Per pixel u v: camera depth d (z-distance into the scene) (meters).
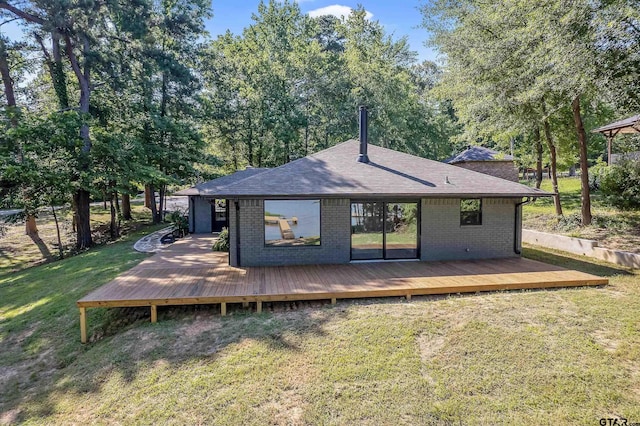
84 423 4.86
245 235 10.59
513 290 8.56
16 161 15.61
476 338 6.12
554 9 9.80
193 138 23.47
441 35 18.30
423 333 6.37
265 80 27.81
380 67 29.64
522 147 20.97
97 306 7.38
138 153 20.08
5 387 6.30
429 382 5.10
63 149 17.09
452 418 4.45
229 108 26.86
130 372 5.79
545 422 4.33
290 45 31.86
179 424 4.57
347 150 13.62
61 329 8.20
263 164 30.39
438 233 11.41
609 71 9.40
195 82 23.48
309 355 5.83
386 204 11.16
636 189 14.93
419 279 8.99
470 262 11.06
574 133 17.55
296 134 28.81
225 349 6.18
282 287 8.30
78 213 19.31
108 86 20.39
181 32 21.69
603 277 9.23
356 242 11.06
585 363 5.39
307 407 4.71
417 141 33.34
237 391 5.09
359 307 7.59
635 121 17.86
